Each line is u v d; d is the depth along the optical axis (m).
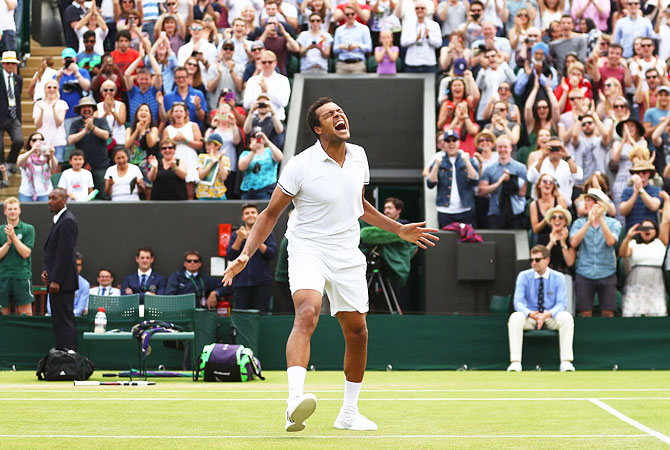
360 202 5.61
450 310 15.01
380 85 18.89
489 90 17.11
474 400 8.11
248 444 4.98
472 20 18.62
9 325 13.02
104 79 17.59
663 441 5.22
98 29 19.25
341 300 5.54
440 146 16.19
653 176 14.75
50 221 15.46
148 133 16.22
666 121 15.91
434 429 5.83
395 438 5.31
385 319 13.20
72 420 6.35
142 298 14.40
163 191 15.48
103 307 12.34
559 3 19.44
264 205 15.02
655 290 13.91
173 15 18.58
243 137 16.28
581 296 13.88
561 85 17.11
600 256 13.85
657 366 13.17
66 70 17.72
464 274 14.88
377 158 18.91
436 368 13.16
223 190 15.63
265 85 16.78
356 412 5.80
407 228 5.95
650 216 14.50
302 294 5.31
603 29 19.53
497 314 13.32
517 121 16.64
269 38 18.06
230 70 17.36
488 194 15.39
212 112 16.58
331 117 5.40
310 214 5.48
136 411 7.05
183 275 14.48
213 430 5.75
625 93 17.86
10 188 17.30
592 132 15.95
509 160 15.41
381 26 20.03
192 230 15.27
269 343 13.09
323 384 10.23
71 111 17.55
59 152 17.02
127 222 15.40
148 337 11.13
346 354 5.71
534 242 14.98
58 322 11.47
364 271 5.62
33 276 15.39
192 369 12.06
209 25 18.44
